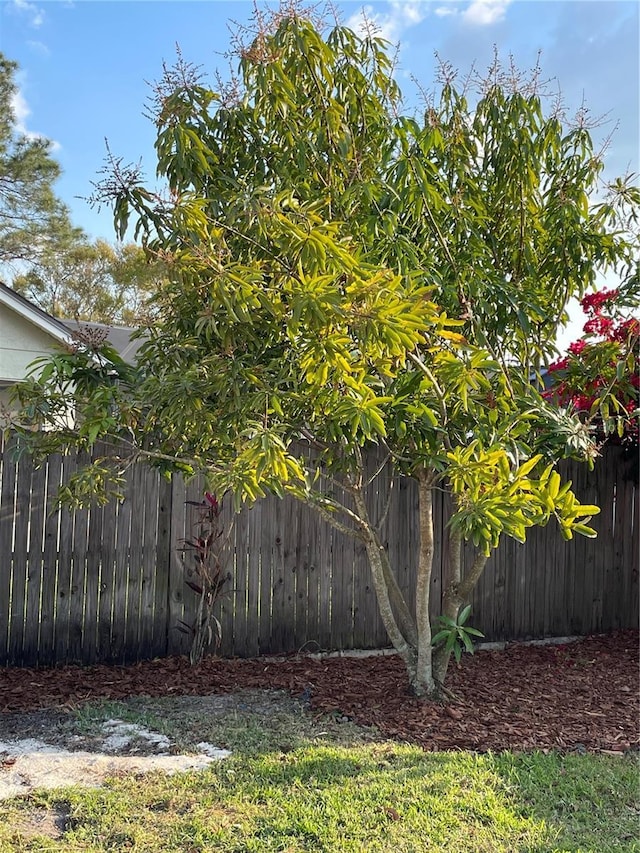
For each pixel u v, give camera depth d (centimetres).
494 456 373
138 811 327
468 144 531
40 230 2047
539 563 729
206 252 365
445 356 409
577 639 734
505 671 605
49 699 497
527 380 531
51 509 556
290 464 348
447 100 526
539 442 487
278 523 636
